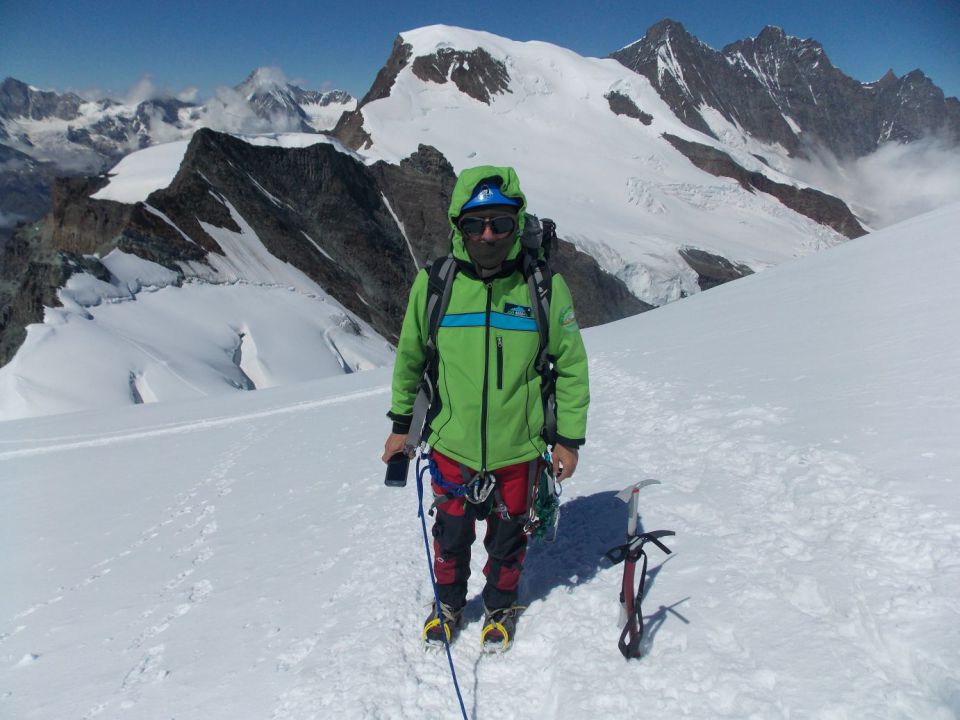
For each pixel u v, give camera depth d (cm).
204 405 1762
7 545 580
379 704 239
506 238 245
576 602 279
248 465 759
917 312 642
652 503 348
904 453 310
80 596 419
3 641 373
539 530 275
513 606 280
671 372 682
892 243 1345
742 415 445
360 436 792
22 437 1532
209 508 585
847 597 221
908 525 250
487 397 258
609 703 214
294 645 289
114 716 269
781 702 192
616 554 302
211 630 325
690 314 1270
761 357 633
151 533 545
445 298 260
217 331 6588
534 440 267
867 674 193
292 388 1920
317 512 486
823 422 385
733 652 219
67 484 853
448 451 267
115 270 6656
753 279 1645
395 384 278
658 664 222
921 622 199
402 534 385
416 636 278
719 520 314
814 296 958
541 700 238
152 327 6078
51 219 9919
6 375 4831
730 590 249
